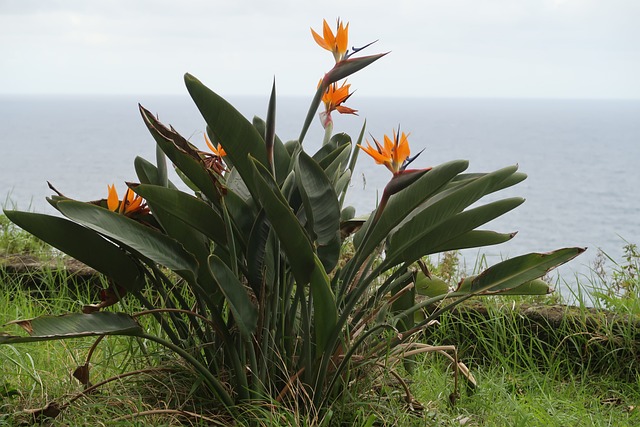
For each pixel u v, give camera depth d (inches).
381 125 6230.3
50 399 100.6
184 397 97.0
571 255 91.4
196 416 89.7
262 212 84.6
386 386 98.6
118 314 83.8
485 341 126.0
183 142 81.4
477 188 86.7
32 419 93.2
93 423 91.9
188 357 88.2
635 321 124.8
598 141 4461.1
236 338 93.8
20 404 98.9
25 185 1521.9
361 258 91.0
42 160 2363.4
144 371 95.8
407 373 112.0
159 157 98.2
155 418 92.3
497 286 93.4
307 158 86.5
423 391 107.0
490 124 7263.8
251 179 85.6
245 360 93.6
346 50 90.3
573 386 118.3
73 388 102.7
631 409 112.3
